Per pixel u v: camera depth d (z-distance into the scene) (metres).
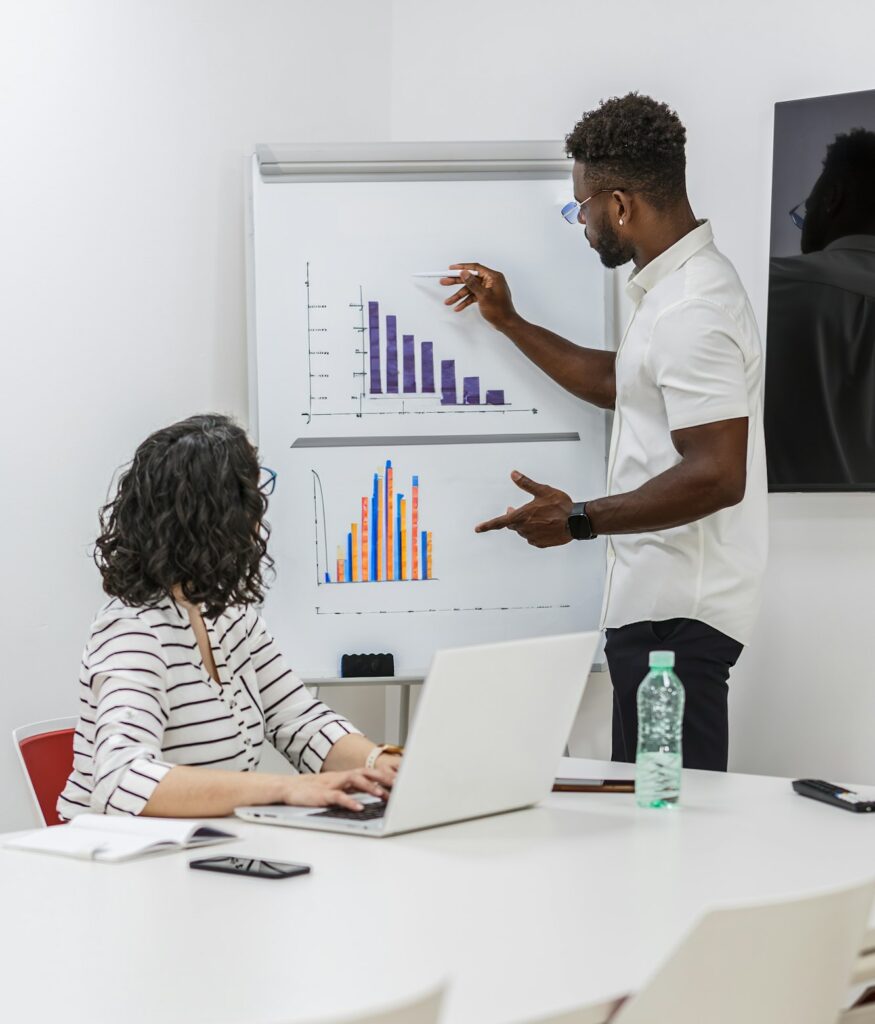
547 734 1.64
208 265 3.03
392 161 2.93
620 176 2.45
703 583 2.44
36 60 2.69
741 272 2.98
